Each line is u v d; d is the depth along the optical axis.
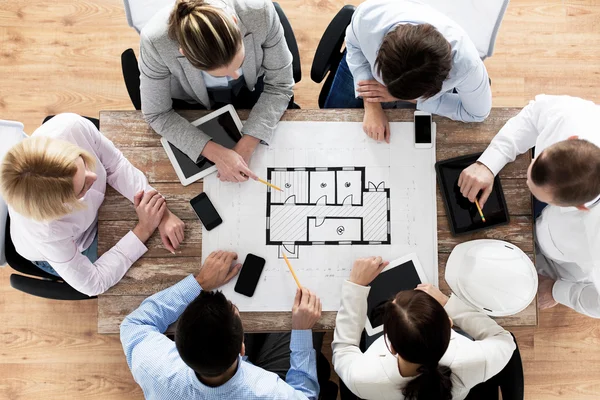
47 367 2.31
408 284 1.60
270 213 1.62
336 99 1.95
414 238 1.61
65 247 1.49
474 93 1.52
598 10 2.48
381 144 1.65
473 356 1.44
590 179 1.31
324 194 1.63
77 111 2.46
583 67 2.46
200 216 1.61
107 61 2.47
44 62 2.46
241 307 1.59
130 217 1.64
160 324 1.54
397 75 1.32
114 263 1.57
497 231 1.62
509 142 1.58
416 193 1.63
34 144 1.31
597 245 1.52
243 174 1.63
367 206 1.63
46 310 2.33
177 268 1.61
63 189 1.31
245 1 1.49
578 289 1.75
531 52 2.47
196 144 1.62
